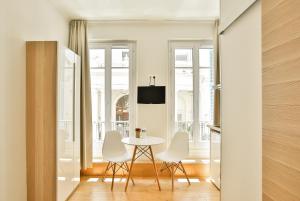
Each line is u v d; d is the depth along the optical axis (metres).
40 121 2.70
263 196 1.08
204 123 4.36
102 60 4.39
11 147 2.43
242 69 1.43
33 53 2.70
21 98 2.61
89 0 3.33
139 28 4.24
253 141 1.29
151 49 4.24
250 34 1.32
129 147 4.20
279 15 0.93
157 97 4.08
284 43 0.89
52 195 2.70
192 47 4.35
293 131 0.85
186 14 3.91
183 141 3.68
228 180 1.68
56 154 2.70
